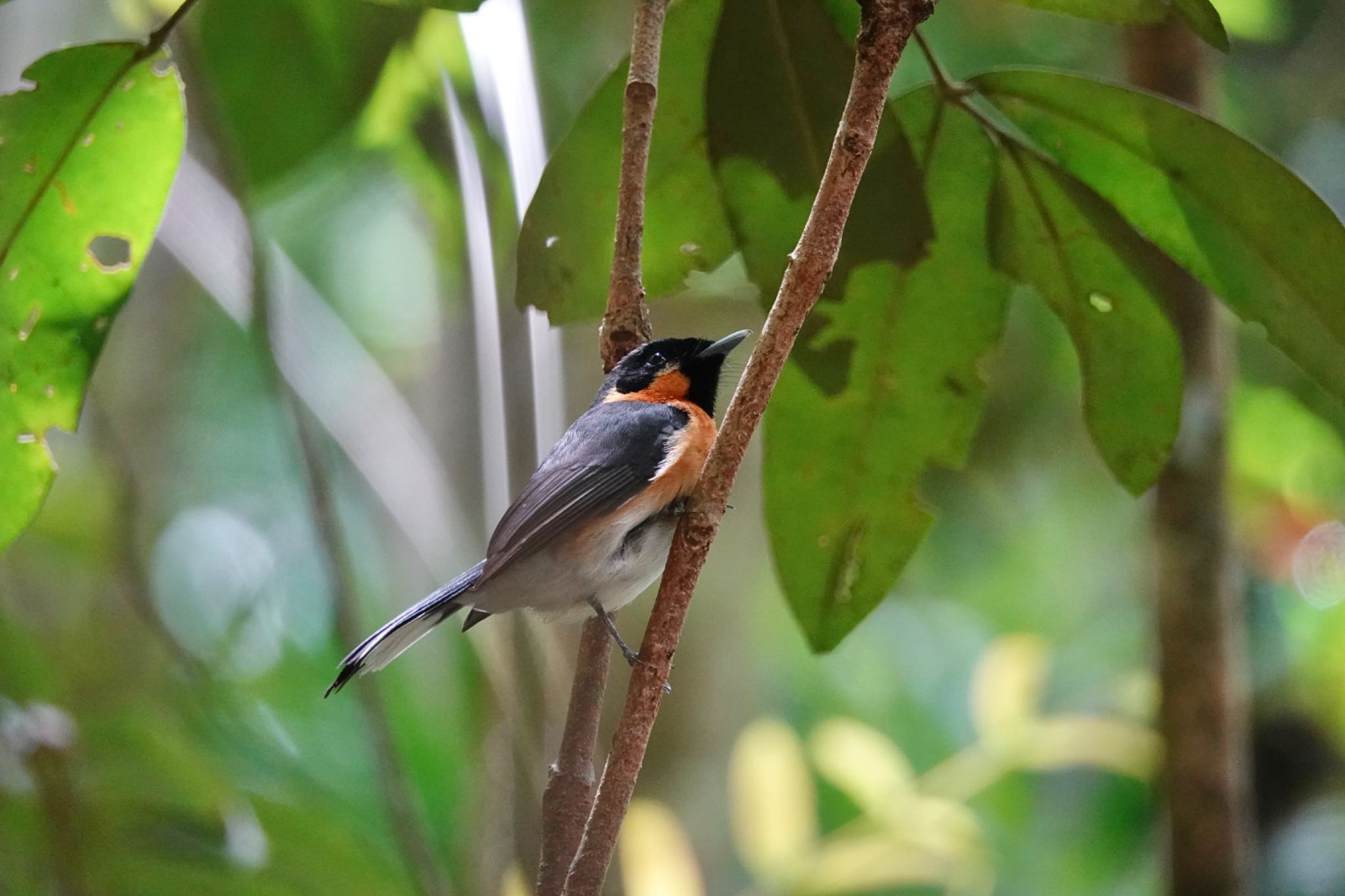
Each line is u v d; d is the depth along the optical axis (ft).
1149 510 28.71
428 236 35.35
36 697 28.19
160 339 42.19
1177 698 25.21
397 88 29.53
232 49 27.76
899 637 44.83
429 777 31.86
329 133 28.45
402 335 41.60
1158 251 19.52
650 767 33.06
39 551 37.40
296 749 32.42
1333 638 36.42
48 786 26.66
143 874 27.73
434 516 24.77
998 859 34.32
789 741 28.99
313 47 27.96
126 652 35.27
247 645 37.76
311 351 26.00
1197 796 24.90
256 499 41.19
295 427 25.31
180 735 29.12
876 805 29.01
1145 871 36.42
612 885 25.99
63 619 37.45
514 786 21.85
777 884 28.07
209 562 40.04
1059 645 42.86
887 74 14.74
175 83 18.33
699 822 32.99
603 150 20.12
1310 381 36.45
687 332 36.09
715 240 21.27
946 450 21.07
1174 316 19.98
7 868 27.94
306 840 28.32
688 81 19.75
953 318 20.43
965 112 18.84
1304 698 37.35
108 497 35.70
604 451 23.59
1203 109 26.89
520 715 22.26
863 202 19.52
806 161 19.74
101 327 19.62
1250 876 25.35
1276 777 37.93
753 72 19.17
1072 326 20.43
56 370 19.66
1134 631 40.83
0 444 19.70
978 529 44.42
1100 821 37.40
